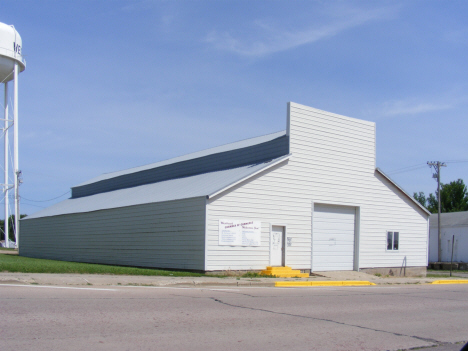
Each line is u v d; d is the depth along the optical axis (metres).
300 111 24.77
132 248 26.09
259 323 9.59
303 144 24.70
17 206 50.91
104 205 30.80
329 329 9.36
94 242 30.17
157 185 31.61
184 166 32.00
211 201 21.14
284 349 7.55
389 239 28.44
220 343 7.73
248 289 16.28
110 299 11.60
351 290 17.72
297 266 23.88
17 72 44.59
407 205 29.61
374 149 28.12
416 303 14.22
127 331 8.22
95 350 6.91
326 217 25.78
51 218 36.62
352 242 26.88
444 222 57.53
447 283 24.67
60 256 34.56
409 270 29.22
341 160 26.34
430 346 8.38
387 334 9.19
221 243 21.23
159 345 7.38
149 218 24.88
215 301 12.34
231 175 24.52
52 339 7.41
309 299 13.90
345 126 26.73
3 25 43.44
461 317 11.81
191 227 21.69
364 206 27.27
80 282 14.76
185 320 9.46
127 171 41.72
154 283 16.05
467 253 53.66
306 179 24.66
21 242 41.72
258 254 22.52
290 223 23.78
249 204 22.36
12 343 7.09
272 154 25.28
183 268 22.02
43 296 11.48
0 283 13.66
